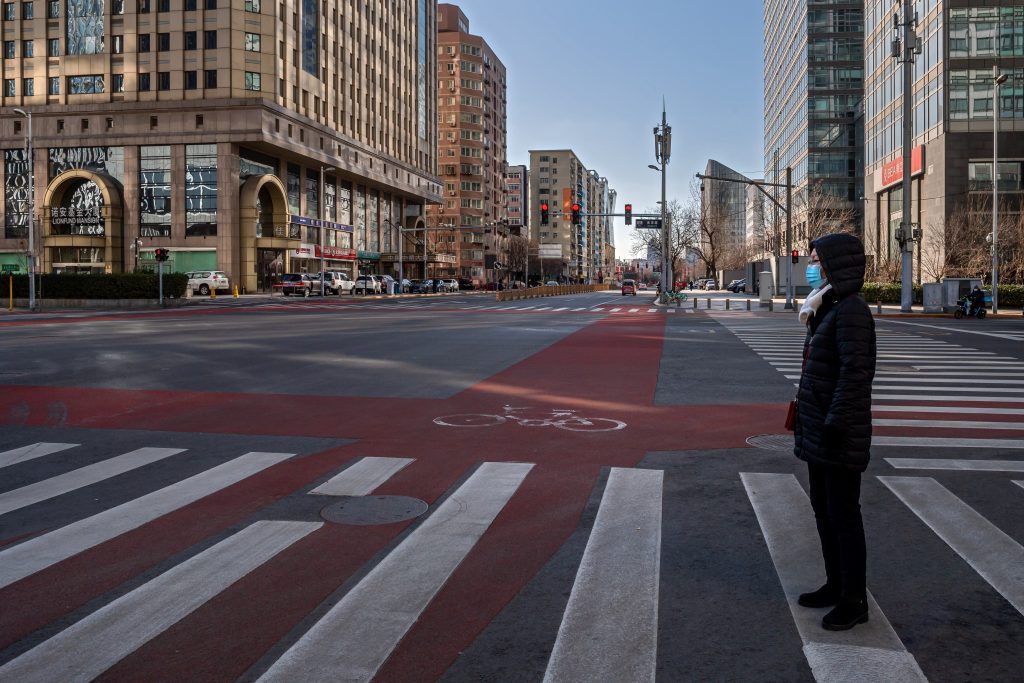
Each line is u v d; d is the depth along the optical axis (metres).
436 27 113.19
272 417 9.96
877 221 68.81
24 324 28.69
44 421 9.70
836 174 91.38
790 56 104.88
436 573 4.57
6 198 65.56
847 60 91.19
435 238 119.44
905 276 34.81
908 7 33.97
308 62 73.38
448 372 14.59
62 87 65.19
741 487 6.52
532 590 4.32
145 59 64.44
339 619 3.94
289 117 68.06
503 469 7.18
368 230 90.75
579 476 6.92
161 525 5.50
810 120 91.69
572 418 9.88
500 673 3.40
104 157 64.38
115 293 44.09
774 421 9.68
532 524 5.52
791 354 17.98
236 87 64.31
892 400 11.16
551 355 17.69
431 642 3.70
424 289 87.25
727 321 31.66
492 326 27.89
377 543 5.11
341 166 77.50
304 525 5.49
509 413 10.25
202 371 14.65
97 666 3.46
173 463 7.45
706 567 4.67
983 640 3.73
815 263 4.07
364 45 87.06
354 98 84.38
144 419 9.82
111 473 7.05
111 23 64.62
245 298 56.66
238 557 4.84
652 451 7.96
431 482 6.71
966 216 50.56
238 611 4.04
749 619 3.95
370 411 10.41
